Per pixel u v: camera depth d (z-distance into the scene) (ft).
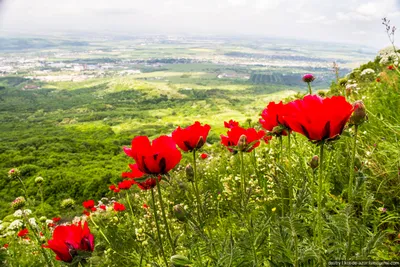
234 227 8.26
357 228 5.21
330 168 9.25
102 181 127.75
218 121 487.61
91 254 5.79
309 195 6.50
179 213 6.30
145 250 9.43
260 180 10.72
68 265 5.76
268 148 13.70
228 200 9.38
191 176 7.66
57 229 5.80
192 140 6.97
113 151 233.96
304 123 4.57
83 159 205.98
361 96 18.24
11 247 13.10
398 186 7.94
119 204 15.25
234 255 5.83
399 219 7.27
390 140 10.47
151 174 5.60
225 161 16.25
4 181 128.26
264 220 6.43
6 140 356.79
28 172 174.19
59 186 125.70
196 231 6.23
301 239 6.58
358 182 5.42
